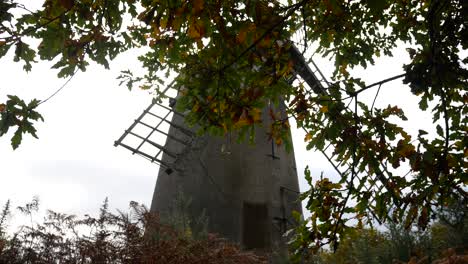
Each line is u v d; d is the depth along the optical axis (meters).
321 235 2.53
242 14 2.11
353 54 3.55
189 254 5.23
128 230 5.13
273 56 2.28
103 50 2.54
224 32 2.06
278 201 9.90
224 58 2.23
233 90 2.32
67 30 2.35
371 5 1.82
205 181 9.84
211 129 2.55
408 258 6.94
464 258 5.38
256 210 9.42
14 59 2.32
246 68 2.31
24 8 2.21
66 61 2.48
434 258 6.56
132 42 2.60
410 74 2.28
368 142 2.51
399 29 3.27
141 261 4.89
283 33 2.27
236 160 10.19
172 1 1.98
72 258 4.96
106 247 5.00
